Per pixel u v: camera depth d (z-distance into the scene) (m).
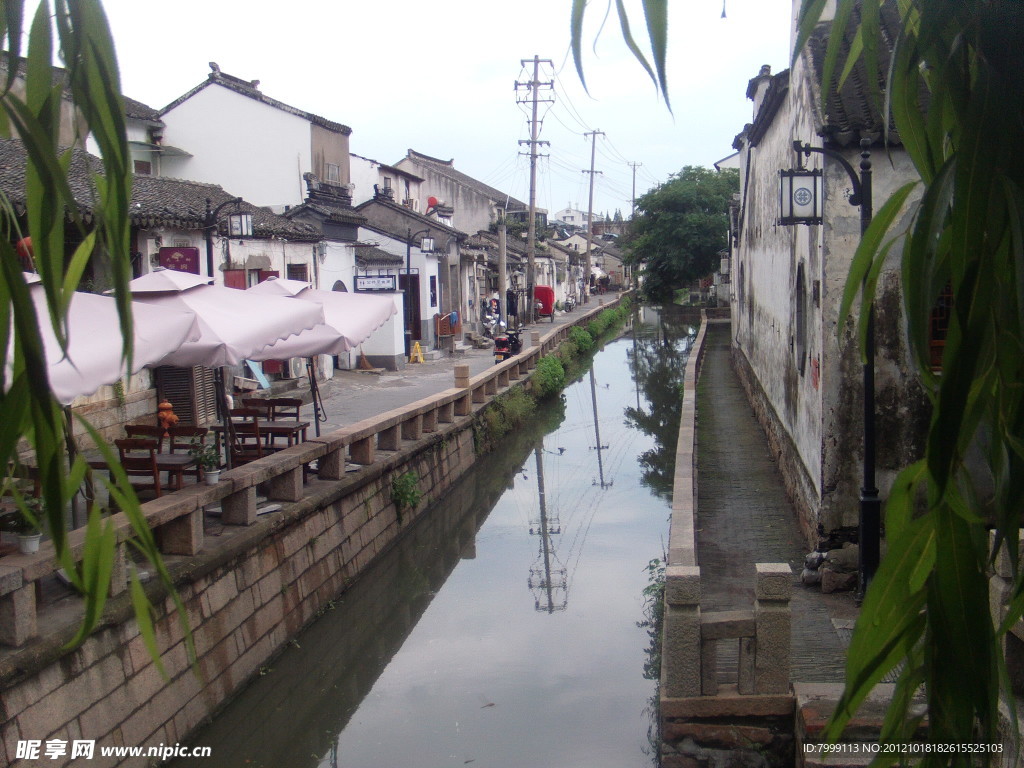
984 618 1.57
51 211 1.28
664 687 6.09
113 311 6.44
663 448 19.45
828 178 8.08
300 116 24.33
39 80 1.37
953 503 1.62
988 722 1.55
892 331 8.09
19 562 5.65
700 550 9.30
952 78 1.66
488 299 38.12
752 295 18.06
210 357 8.36
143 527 1.45
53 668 5.67
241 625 8.08
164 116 24.64
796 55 1.76
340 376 22.84
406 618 10.72
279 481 9.73
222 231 15.37
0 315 1.27
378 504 12.05
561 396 26.31
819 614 7.54
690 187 49.91
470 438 17.08
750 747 5.61
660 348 37.38
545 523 14.37
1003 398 1.58
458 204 49.66
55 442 1.27
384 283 24.17
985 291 1.50
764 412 14.89
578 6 1.34
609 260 89.31
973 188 1.52
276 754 7.69
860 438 8.16
